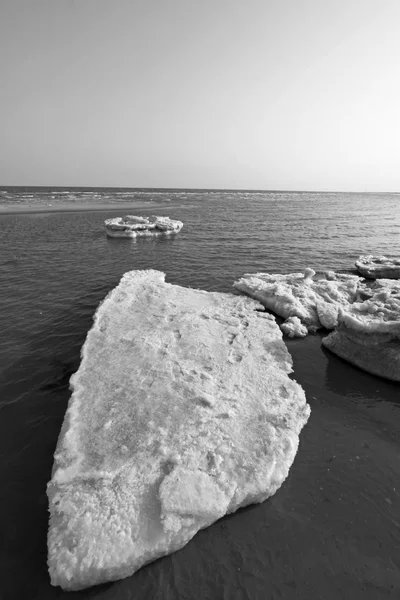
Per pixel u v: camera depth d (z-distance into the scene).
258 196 116.00
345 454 5.40
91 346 8.02
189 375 6.89
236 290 13.75
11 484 4.83
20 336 9.27
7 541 4.08
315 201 89.25
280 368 7.68
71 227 30.44
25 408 6.38
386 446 5.60
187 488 4.35
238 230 30.70
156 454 4.84
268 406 6.16
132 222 28.11
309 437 5.72
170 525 3.95
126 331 8.90
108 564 3.59
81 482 4.42
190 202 69.69
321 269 17.30
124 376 6.75
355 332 8.09
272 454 5.06
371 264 16.34
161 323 9.48
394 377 7.29
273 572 3.80
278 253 21.06
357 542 4.12
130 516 4.02
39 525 4.28
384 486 4.87
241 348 8.34
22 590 3.62
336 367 8.01
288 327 9.64
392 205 76.62
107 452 4.88
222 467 4.75
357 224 36.16
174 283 14.67
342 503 4.61
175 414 5.66
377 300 10.16
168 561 3.88
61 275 15.38
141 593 3.60
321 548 4.05
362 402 6.73
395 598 3.56
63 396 6.73
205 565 3.85
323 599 3.55
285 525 4.31
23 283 14.06
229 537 4.14
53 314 10.83
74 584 3.54
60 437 5.26
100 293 12.95
